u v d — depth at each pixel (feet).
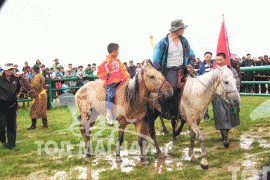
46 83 32.04
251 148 12.90
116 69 12.13
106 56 12.19
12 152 14.55
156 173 10.41
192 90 10.94
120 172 10.61
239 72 16.24
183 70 11.78
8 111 14.82
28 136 18.54
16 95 14.99
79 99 14.16
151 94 11.47
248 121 19.11
